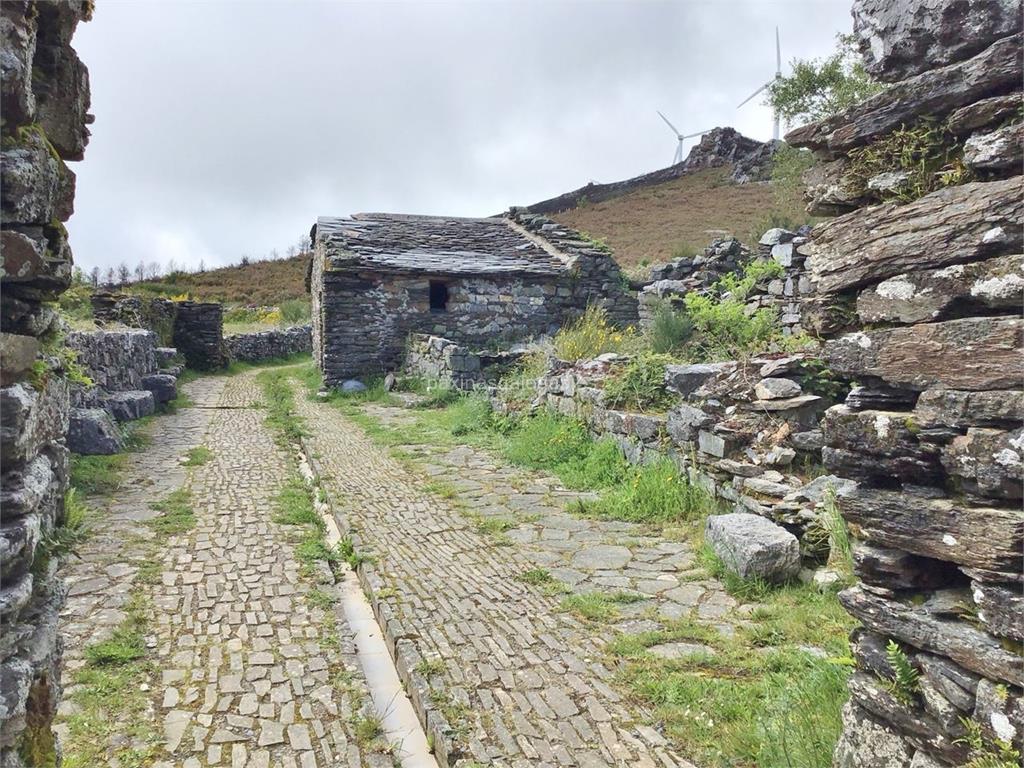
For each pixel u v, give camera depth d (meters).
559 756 3.01
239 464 8.91
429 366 15.27
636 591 4.80
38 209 2.00
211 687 3.61
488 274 17.52
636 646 3.95
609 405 8.45
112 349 11.78
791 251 12.15
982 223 2.08
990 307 2.09
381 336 17.12
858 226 2.47
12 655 1.91
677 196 44.03
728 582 4.81
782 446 5.80
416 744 3.29
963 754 2.12
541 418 9.96
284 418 12.53
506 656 3.87
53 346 2.36
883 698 2.39
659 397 8.12
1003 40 2.08
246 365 23.52
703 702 3.38
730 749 3.02
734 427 6.09
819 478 5.33
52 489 2.31
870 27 2.48
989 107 2.10
